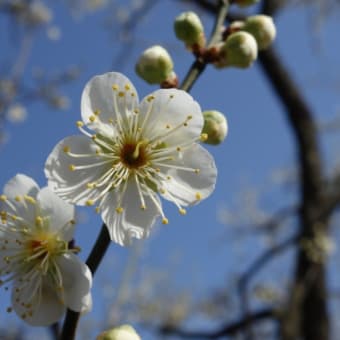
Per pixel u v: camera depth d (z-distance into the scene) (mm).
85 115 161
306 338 427
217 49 180
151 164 165
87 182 160
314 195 470
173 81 176
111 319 325
